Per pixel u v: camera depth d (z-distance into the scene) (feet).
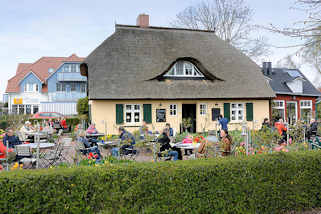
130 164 15.57
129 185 14.43
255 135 27.94
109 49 64.44
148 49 67.92
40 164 29.73
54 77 132.16
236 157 17.81
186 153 34.73
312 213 18.04
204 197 15.55
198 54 71.26
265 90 69.31
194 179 15.40
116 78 59.62
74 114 127.85
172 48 70.28
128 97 57.11
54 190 13.47
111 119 58.03
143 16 78.84
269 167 17.35
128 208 14.30
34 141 40.19
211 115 64.85
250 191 16.69
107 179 14.19
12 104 130.62
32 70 131.95
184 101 63.77
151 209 14.51
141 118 60.23
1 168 22.29
